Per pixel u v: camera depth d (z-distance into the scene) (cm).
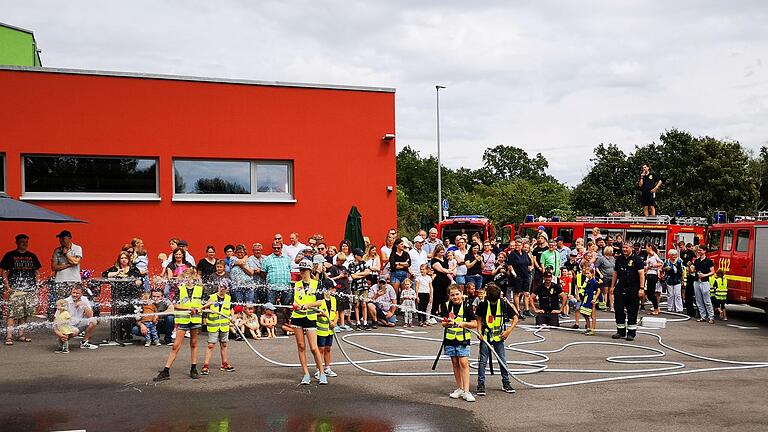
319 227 1984
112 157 1811
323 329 1052
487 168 12381
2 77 1711
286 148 1958
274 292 1505
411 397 952
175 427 787
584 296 1883
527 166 12200
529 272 1836
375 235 2044
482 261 1823
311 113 1986
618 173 5425
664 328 1766
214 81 1889
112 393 953
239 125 1914
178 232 1842
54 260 1441
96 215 1772
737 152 5300
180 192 1870
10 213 1345
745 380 1108
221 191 1912
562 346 1442
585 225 2755
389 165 2064
